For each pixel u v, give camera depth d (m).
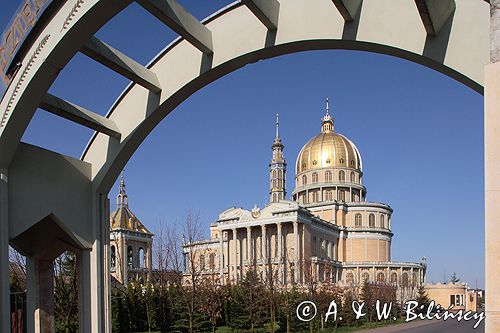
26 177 12.83
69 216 13.82
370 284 77.38
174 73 12.80
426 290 103.69
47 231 15.05
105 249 14.55
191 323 39.50
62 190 13.71
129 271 81.19
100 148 14.55
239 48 11.44
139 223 88.62
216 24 11.87
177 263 54.03
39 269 15.82
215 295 45.66
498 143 6.00
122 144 13.93
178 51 12.79
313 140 117.75
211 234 111.44
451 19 8.87
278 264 86.25
